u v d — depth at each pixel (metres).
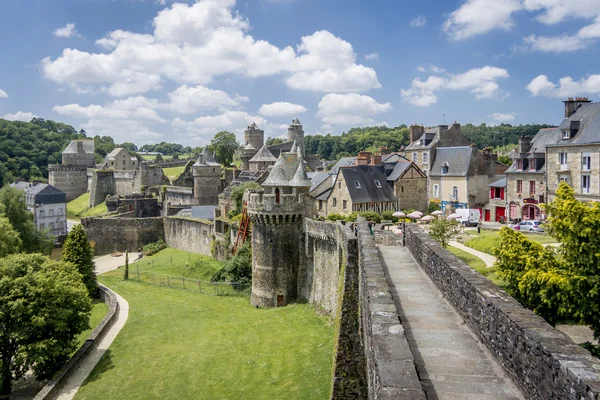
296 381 25.28
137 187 109.94
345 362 17.02
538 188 53.41
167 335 36.59
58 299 30.48
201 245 65.94
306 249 40.09
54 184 126.06
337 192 61.88
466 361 9.73
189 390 26.73
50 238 63.19
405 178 63.88
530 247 19.83
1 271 31.19
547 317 18.00
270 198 40.34
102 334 37.00
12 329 29.03
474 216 57.59
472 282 11.77
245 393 25.19
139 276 57.38
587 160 45.69
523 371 8.14
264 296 41.56
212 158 92.88
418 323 12.21
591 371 6.30
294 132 132.75
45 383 29.14
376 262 15.34
